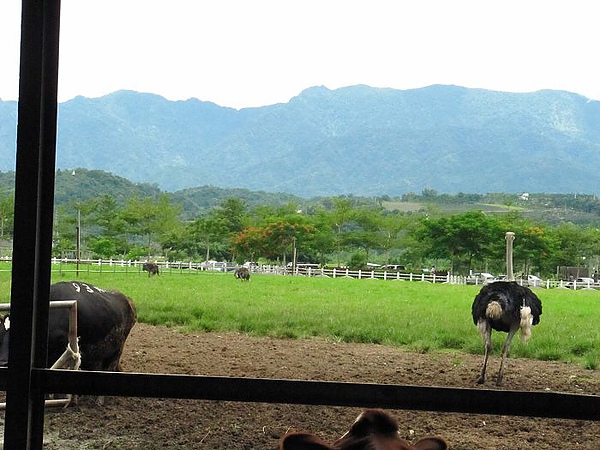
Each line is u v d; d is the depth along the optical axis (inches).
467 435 267.6
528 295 358.9
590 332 590.9
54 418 268.7
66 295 271.0
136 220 2257.6
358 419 75.7
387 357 450.9
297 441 72.5
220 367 401.7
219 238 2444.6
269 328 569.6
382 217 2508.6
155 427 265.1
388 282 1542.8
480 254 1989.4
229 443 249.8
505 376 391.5
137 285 1131.3
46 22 118.2
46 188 119.6
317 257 2554.1
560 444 258.5
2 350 240.8
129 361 409.1
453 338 523.2
